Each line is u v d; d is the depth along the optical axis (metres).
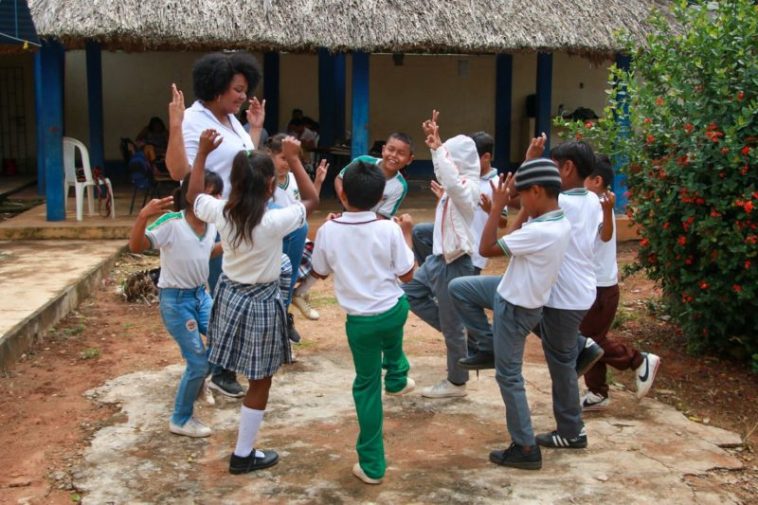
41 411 4.79
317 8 9.32
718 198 5.31
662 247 5.76
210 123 4.62
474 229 4.83
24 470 4.06
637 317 7.02
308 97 16.06
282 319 3.94
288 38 9.05
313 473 4.01
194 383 4.34
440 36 9.27
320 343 6.20
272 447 4.32
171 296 4.26
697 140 5.48
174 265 4.20
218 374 4.97
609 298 4.68
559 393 4.27
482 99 16.28
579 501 3.76
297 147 4.36
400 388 4.68
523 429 4.04
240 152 3.81
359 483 3.91
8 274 7.46
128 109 15.86
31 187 14.19
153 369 5.57
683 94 5.70
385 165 5.07
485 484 3.90
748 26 5.59
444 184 4.46
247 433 3.96
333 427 4.59
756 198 5.20
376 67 16.00
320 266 3.99
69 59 15.54
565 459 4.20
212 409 4.82
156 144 13.46
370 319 3.80
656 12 6.62
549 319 4.14
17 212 11.38
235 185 3.78
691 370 5.74
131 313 7.03
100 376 5.42
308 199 4.41
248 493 3.81
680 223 5.62
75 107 15.70
